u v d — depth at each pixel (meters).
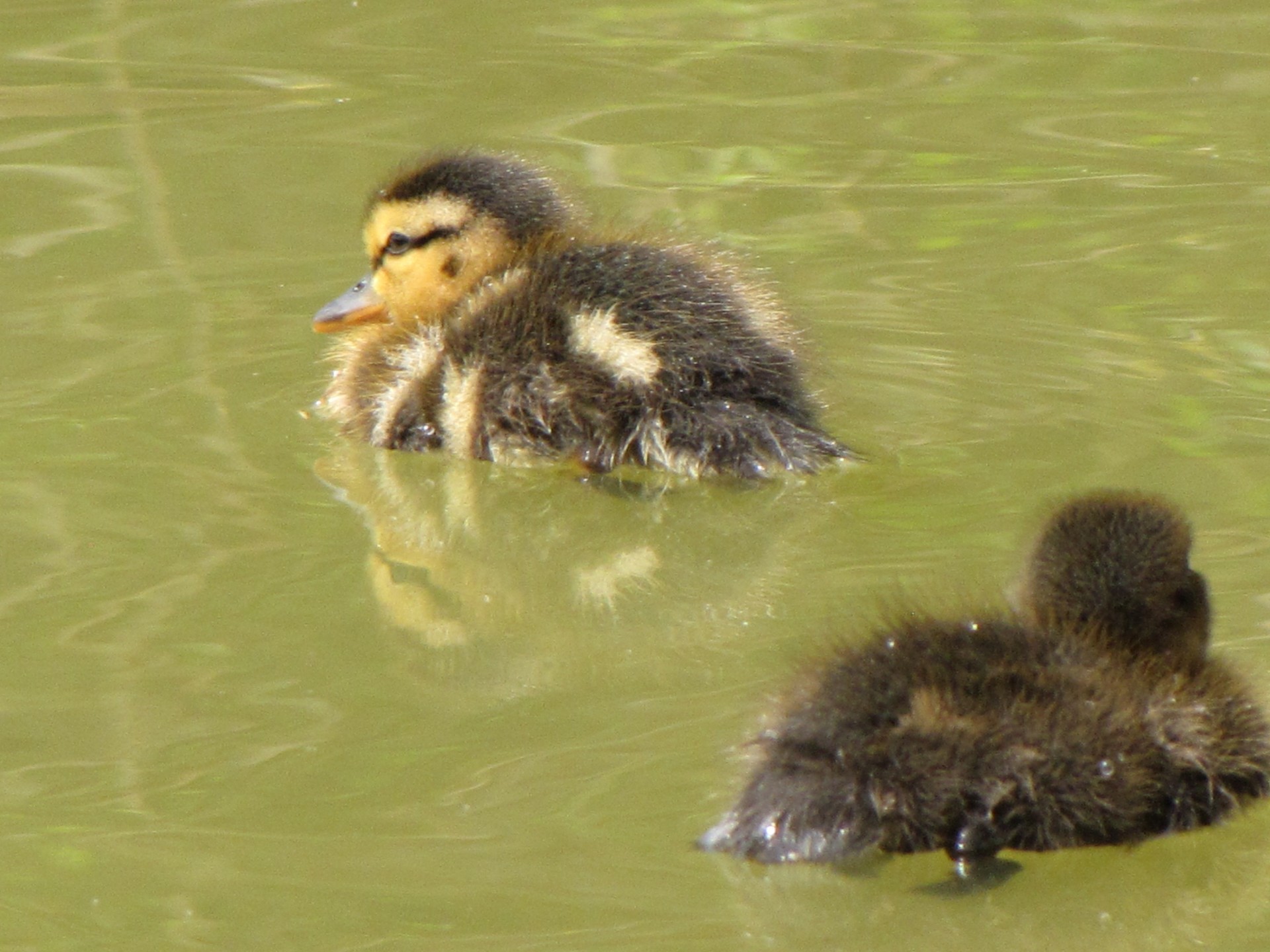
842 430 11.96
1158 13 22.31
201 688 8.91
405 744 8.32
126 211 16.94
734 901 7.09
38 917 7.10
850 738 7.34
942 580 9.84
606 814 7.69
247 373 13.40
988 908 7.09
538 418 11.86
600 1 23.30
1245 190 16.80
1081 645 7.81
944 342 13.55
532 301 12.19
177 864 7.41
